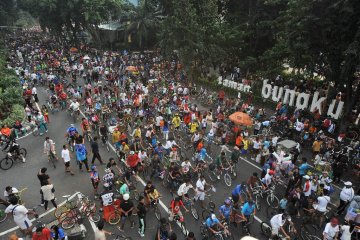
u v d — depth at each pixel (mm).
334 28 20234
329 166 17562
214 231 12102
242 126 24422
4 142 20906
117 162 19141
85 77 36219
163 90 31047
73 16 52625
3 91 28875
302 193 13961
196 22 33719
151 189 14164
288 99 27891
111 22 57844
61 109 28234
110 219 13844
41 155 19828
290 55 28266
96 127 23172
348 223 13164
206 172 18125
